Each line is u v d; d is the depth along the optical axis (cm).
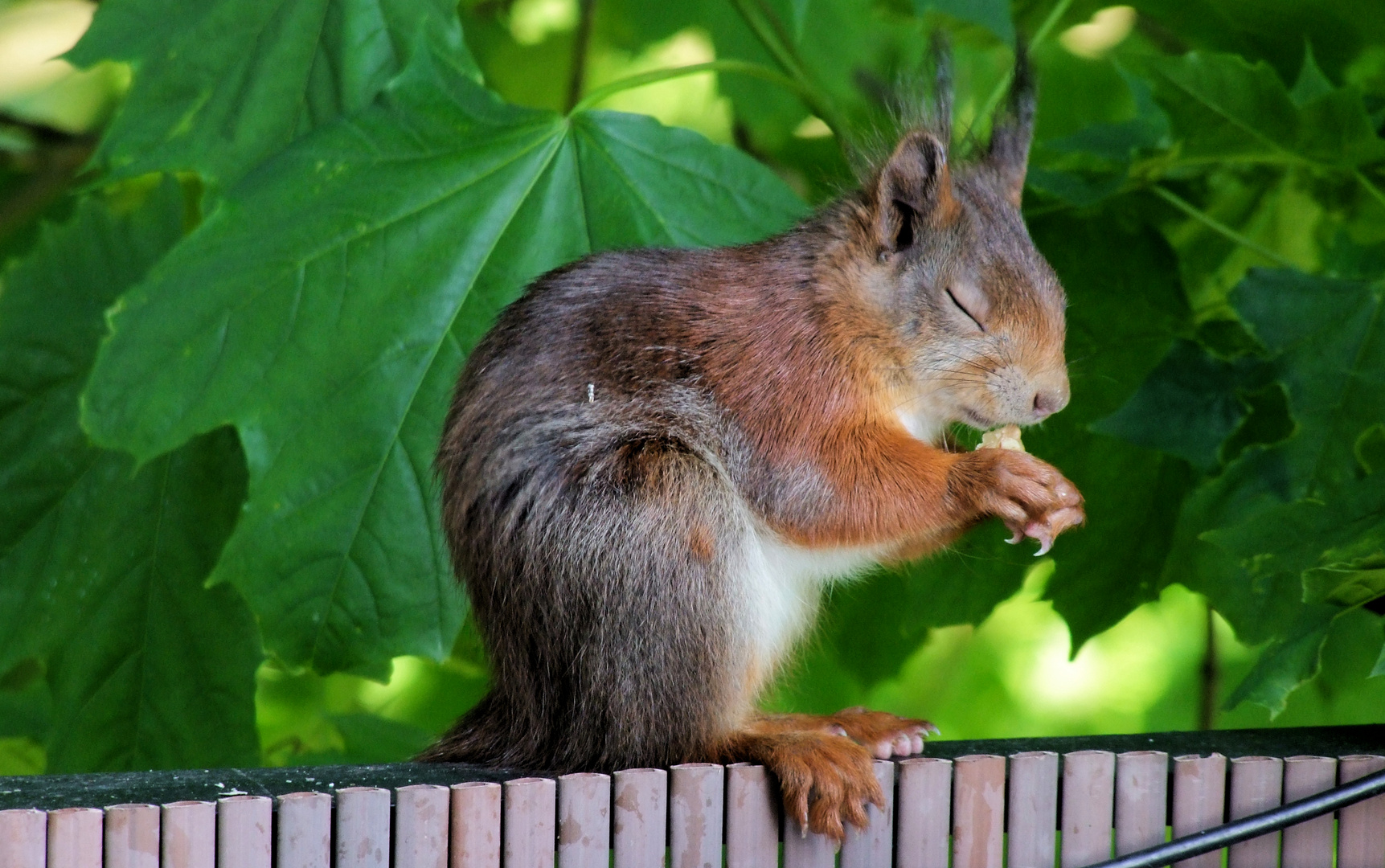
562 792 574
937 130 815
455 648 1100
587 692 654
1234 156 922
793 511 726
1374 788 598
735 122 1288
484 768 665
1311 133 886
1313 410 817
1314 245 1095
